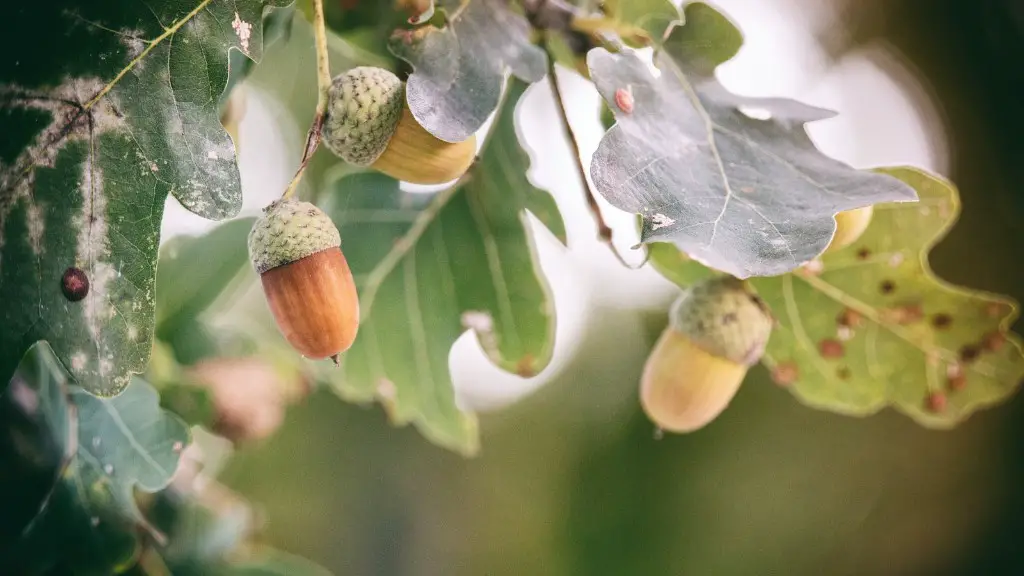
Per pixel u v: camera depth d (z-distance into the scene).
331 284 0.43
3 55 0.41
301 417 0.67
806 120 0.45
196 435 0.54
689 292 0.49
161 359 0.50
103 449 0.47
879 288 0.51
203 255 0.51
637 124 0.43
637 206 0.42
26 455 0.46
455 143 0.45
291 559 0.52
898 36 0.81
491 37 0.44
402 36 0.44
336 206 0.51
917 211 0.50
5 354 0.41
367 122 0.44
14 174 0.41
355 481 0.75
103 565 0.47
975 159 0.79
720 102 0.45
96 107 0.41
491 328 0.52
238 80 0.46
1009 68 0.78
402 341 0.52
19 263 0.41
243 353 0.51
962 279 0.79
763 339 0.49
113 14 0.42
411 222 0.51
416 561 0.83
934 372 0.52
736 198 0.43
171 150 0.42
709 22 0.45
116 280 0.41
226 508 0.51
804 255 0.42
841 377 0.52
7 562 0.46
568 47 0.46
